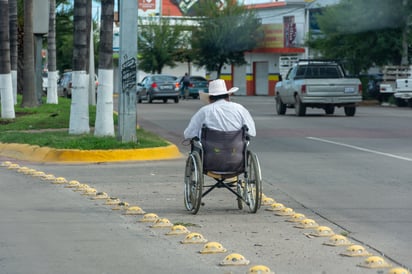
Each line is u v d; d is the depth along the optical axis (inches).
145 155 792.3
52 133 938.7
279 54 3038.9
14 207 529.7
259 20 3105.3
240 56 3147.1
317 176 669.9
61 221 479.5
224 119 494.3
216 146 494.0
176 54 3420.3
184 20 3553.2
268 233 442.0
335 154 833.5
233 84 3284.9
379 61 2180.1
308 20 2893.7
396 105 1994.3
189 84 2623.0
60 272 354.3
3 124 1105.4
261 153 843.4
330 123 1286.9
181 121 1364.4
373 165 740.0
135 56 817.5
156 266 364.8
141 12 3730.3
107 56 862.5
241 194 521.3
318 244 413.1
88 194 583.5
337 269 357.7
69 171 713.6
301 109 1469.0
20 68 1939.0
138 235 437.4
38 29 1526.8
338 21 2160.4
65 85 2364.7
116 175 684.7
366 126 1221.1
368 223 471.8
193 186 500.4
